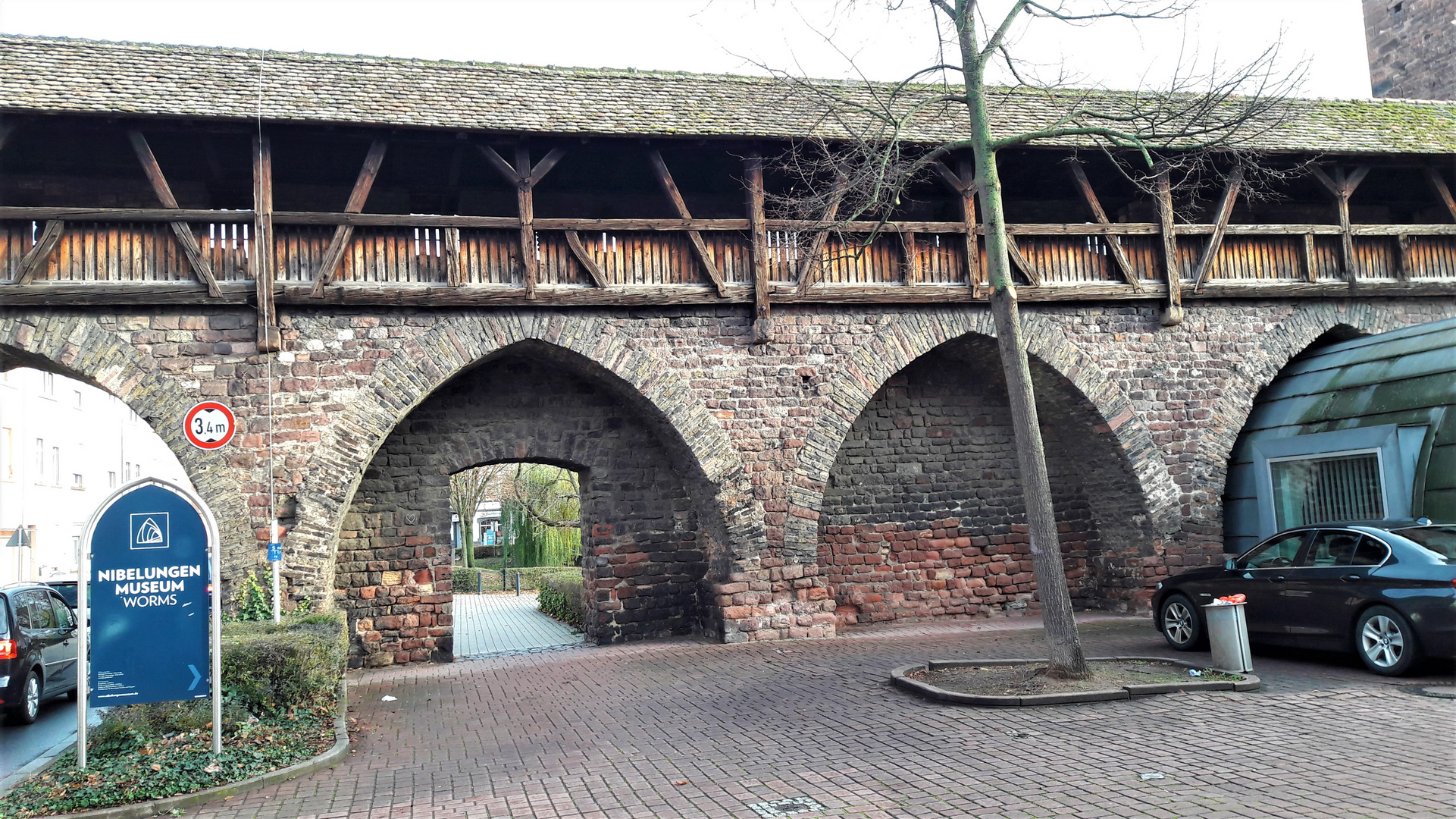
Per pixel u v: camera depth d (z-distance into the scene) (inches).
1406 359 465.7
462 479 1339.8
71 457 1144.8
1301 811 182.1
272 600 388.2
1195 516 511.2
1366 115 577.3
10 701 351.3
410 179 499.8
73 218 388.5
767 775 225.6
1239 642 320.8
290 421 407.8
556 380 497.0
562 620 706.8
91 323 392.5
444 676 418.3
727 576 466.3
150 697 246.4
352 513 461.1
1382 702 274.5
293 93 418.6
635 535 503.5
